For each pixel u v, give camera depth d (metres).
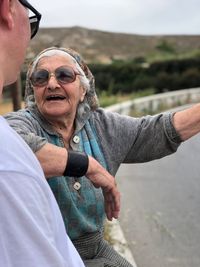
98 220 2.52
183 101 31.30
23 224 1.25
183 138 2.72
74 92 2.51
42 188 1.34
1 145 1.29
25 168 1.30
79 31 83.56
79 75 2.55
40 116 2.52
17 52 1.48
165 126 2.69
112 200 2.40
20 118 2.42
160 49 89.94
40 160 2.17
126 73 40.09
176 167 10.24
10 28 1.44
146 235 6.07
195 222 6.55
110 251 2.62
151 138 2.71
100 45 83.62
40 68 2.50
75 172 2.23
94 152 2.58
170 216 6.82
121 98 28.89
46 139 2.41
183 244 5.82
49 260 1.31
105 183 2.30
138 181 8.95
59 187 2.38
